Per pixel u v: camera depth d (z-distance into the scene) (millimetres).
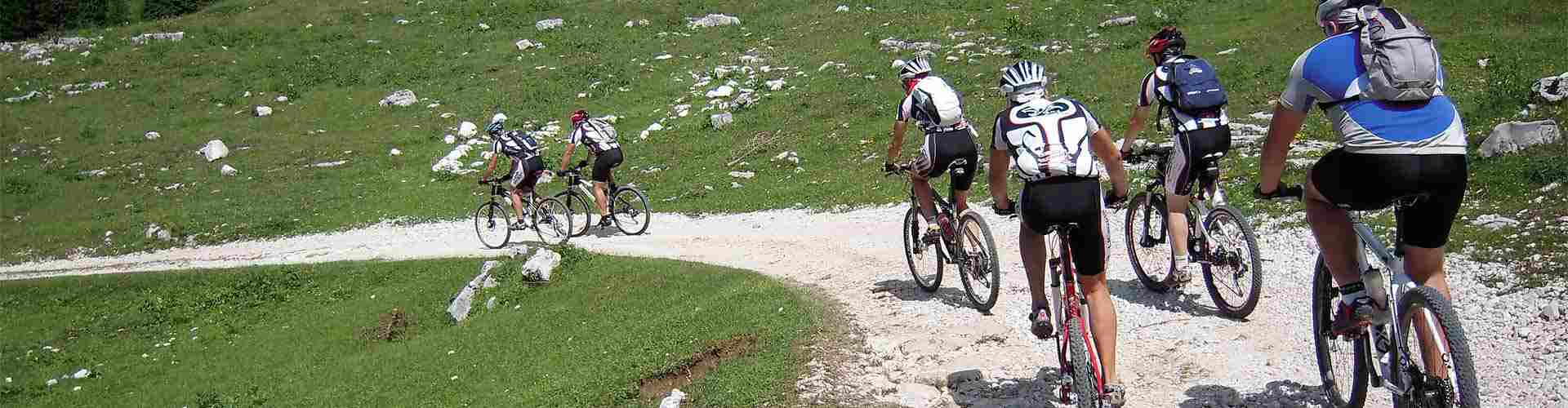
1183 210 7852
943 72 26828
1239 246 7301
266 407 11875
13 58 38719
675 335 9070
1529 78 17250
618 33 36062
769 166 20688
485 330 12531
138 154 27859
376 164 25438
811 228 14945
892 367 7246
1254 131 16703
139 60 36875
